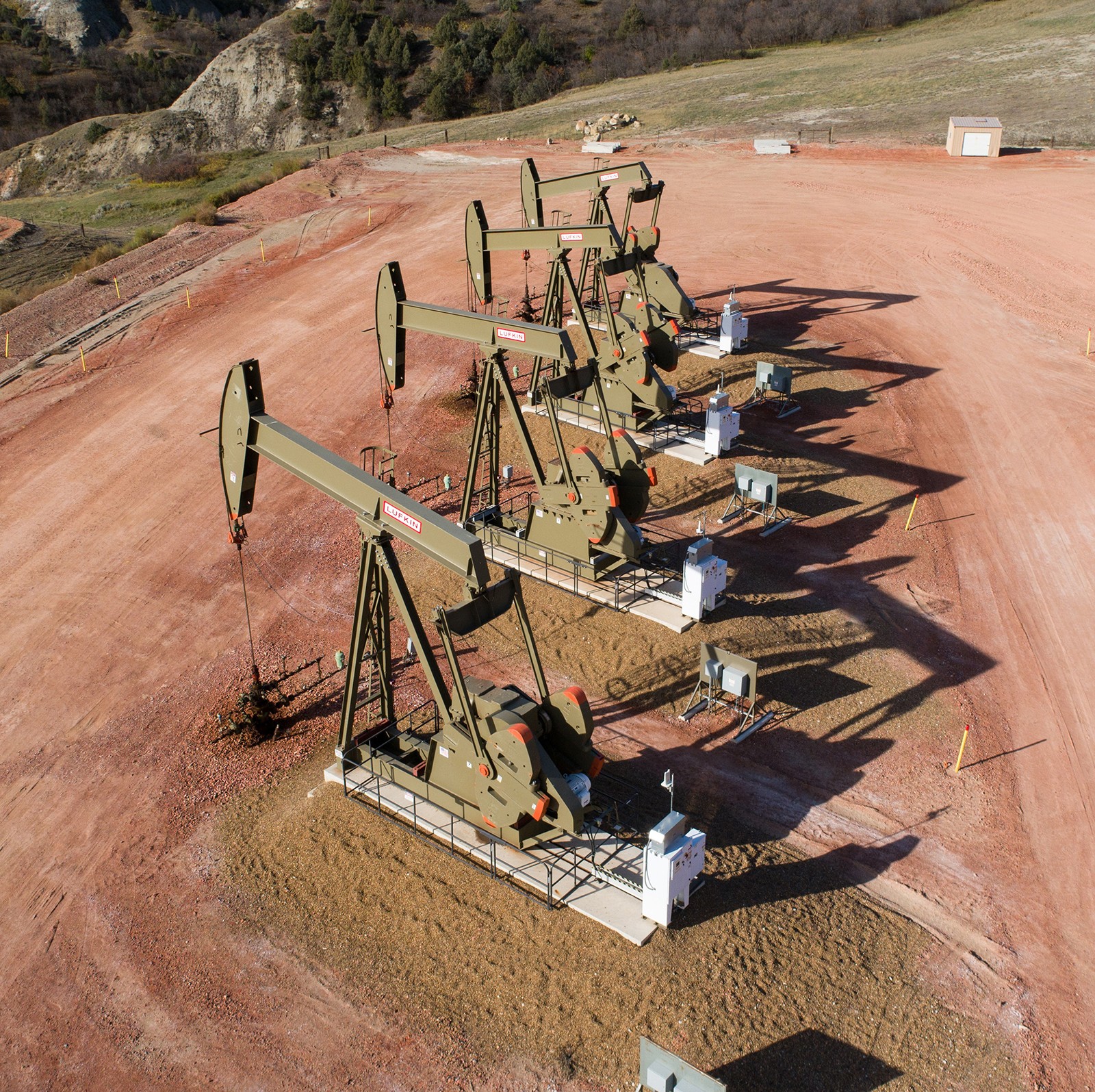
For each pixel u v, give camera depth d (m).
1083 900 17.80
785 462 32.16
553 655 24.20
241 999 16.38
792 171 65.62
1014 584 26.62
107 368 42.41
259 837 19.67
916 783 20.28
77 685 24.78
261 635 26.34
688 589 24.50
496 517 29.20
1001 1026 15.53
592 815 19.16
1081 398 36.38
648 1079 13.79
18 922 18.28
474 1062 15.05
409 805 19.47
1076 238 51.59
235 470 19.62
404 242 56.72
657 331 32.91
